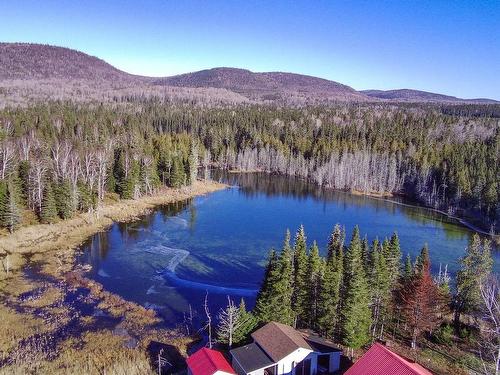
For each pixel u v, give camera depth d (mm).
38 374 38781
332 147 173125
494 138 168750
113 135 160250
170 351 44625
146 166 118750
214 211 112875
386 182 155750
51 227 84188
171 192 126062
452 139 187750
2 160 101312
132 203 109750
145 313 53312
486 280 47750
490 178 121438
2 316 49688
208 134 195000
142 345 45531
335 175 155375
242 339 44031
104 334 47344
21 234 78062
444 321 52000
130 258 74000
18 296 55875
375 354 34219
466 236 101625
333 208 125062
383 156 157000
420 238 98000
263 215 111625
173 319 52469
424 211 127000
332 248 60000
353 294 43906
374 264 50875
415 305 45781
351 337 43344
